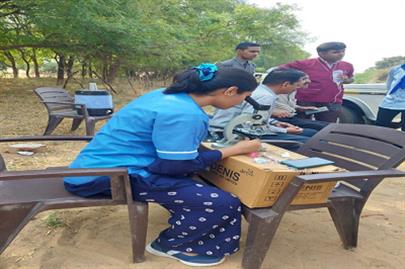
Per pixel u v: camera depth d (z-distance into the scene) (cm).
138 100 265
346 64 559
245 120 309
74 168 248
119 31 1117
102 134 266
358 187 302
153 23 1257
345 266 283
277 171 245
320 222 357
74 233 317
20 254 282
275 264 282
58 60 1903
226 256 286
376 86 740
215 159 265
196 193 255
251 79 260
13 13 1140
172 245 274
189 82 253
